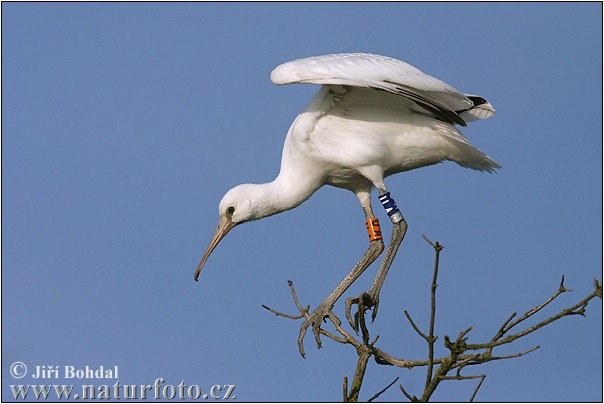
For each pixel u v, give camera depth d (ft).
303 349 39.27
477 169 44.78
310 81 38.58
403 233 42.57
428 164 44.34
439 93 40.55
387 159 42.78
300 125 41.93
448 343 28.02
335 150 41.88
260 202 43.93
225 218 44.57
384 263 42.16
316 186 43.78
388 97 41.57
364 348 32.91
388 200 42.60
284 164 44.01
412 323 27.94
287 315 37.88
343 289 41.86
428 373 27.99
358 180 43.50
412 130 42.52
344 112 41.96
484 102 45.93
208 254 44.42
